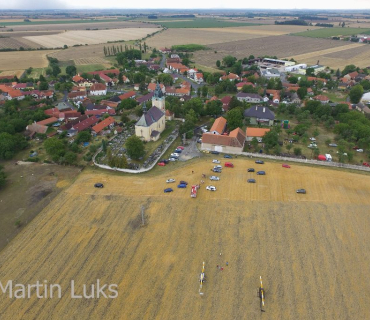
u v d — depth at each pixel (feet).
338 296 204.23
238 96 634.02
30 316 190.19
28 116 510.17
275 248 242.78
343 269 224.74
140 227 264.11
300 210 287.07
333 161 386.11
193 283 211.82
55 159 378.12
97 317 189.47
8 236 256.73
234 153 404.77
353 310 195.42
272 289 208.44
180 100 632.38
